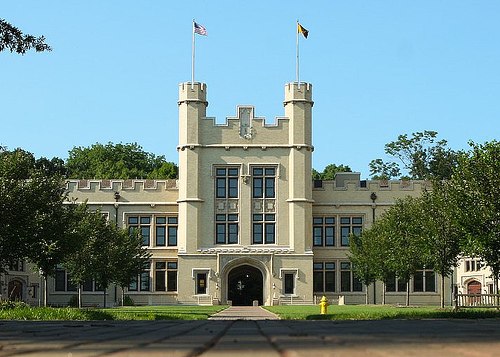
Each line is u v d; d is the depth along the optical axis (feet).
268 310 171.63
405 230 189.16
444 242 157.07
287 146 239.09
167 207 244.83
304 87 241.14
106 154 418.31
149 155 431.02
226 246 236.02
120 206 244.83
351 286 243.60
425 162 358.43
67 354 23.00
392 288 243.40
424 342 27.89
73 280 196.54
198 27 241.35
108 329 42.73
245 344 26.78
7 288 224.53
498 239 128.88
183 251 235.40
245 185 237.86
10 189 145.69
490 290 252.21
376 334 33.53
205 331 38.42
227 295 234.99
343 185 247.91
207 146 238.89
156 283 242.78
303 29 241.14
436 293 242.58
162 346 26.07
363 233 221.46
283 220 237.45
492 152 135.64
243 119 240.12
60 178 164.86
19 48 75.41
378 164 366.84
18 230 144.56
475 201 132.26
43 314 103.19
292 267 234.99
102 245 196.75
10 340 30.96
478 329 39.86
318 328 41.60
